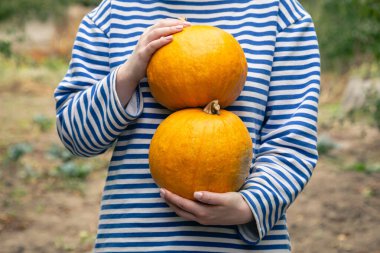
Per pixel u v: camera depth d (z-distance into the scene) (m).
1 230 5.86
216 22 2.15
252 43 2.11
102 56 2.19
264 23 2.13
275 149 2.02
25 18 8.02
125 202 2.04
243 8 2.16
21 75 16.80
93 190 7.50
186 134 1.83
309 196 6.63
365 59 8.10
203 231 1.99
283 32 2.14
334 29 6.92
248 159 1.89
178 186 1.85
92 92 2.02
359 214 6.03
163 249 1.98
